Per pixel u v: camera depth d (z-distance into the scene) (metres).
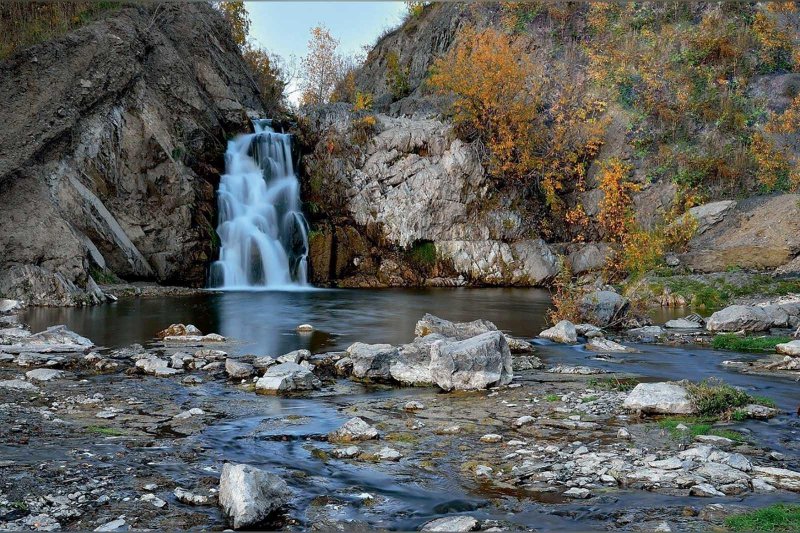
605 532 5.27
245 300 22.48
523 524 5.45
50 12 27.09
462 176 32.12
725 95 33.19
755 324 16.64
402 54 47.06
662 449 7.23
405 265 31.42
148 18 29.70
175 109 27.66
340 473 6.61
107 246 22.95
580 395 9.77
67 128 22.98
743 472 6.53
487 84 32.12
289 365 10.82
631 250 25.98
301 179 31.81
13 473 6.30
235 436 7.79
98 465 6.64
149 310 19.16
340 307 21.38
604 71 35.00
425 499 5.98
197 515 5.59
